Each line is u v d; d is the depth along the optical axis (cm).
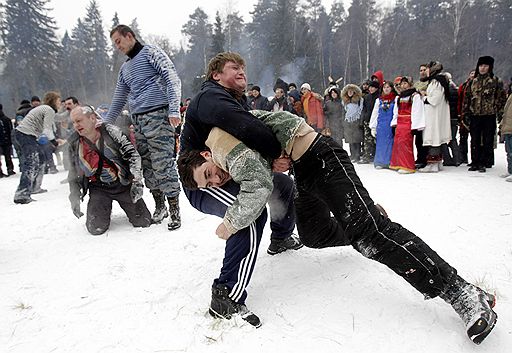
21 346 202
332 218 262
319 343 192
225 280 218
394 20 3781
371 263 268
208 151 225
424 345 188
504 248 289
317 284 245
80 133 356
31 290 262
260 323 210
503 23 3503
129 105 383
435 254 198
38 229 407
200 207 240
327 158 219
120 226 397
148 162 394
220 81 236
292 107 848
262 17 3694
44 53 3931
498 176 563
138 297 245
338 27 3872
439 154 630
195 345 196
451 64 3112
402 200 439
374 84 765
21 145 546
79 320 223
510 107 538
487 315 180
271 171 226
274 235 294
